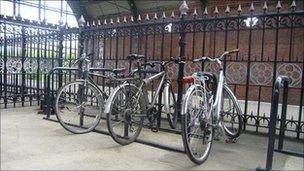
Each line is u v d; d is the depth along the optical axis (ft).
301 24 11.75
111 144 10.77
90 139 11.34
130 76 12.42
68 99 13.38
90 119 14.96
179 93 13.62
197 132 9.26
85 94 12.87
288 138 13.00
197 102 9.27
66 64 17.94
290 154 10.43
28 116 15.20
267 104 22.53
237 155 10.19
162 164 8.86
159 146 10.57
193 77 9.54
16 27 19.27
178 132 12.88
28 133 11.69
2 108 17.44
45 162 8.55
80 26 16.56
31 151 9.48
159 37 24.85
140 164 8.78
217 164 9.12
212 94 10.61
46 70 18.62
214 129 10.06
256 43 22.95
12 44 20.56
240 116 11.89
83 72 13.08
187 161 9.24
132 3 34.01
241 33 23.34
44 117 14.70
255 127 15.15
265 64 13.94
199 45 24.34
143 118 11.69
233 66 14.66
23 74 18.99
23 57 18.99
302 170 8.87
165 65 13.26
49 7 43.24
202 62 13.83
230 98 11.93
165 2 32.04
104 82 14.15
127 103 11.10
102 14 38.86
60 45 17.19
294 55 21.72
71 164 8.50
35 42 19.11
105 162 8.82
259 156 10.19
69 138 11.28
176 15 31.55
